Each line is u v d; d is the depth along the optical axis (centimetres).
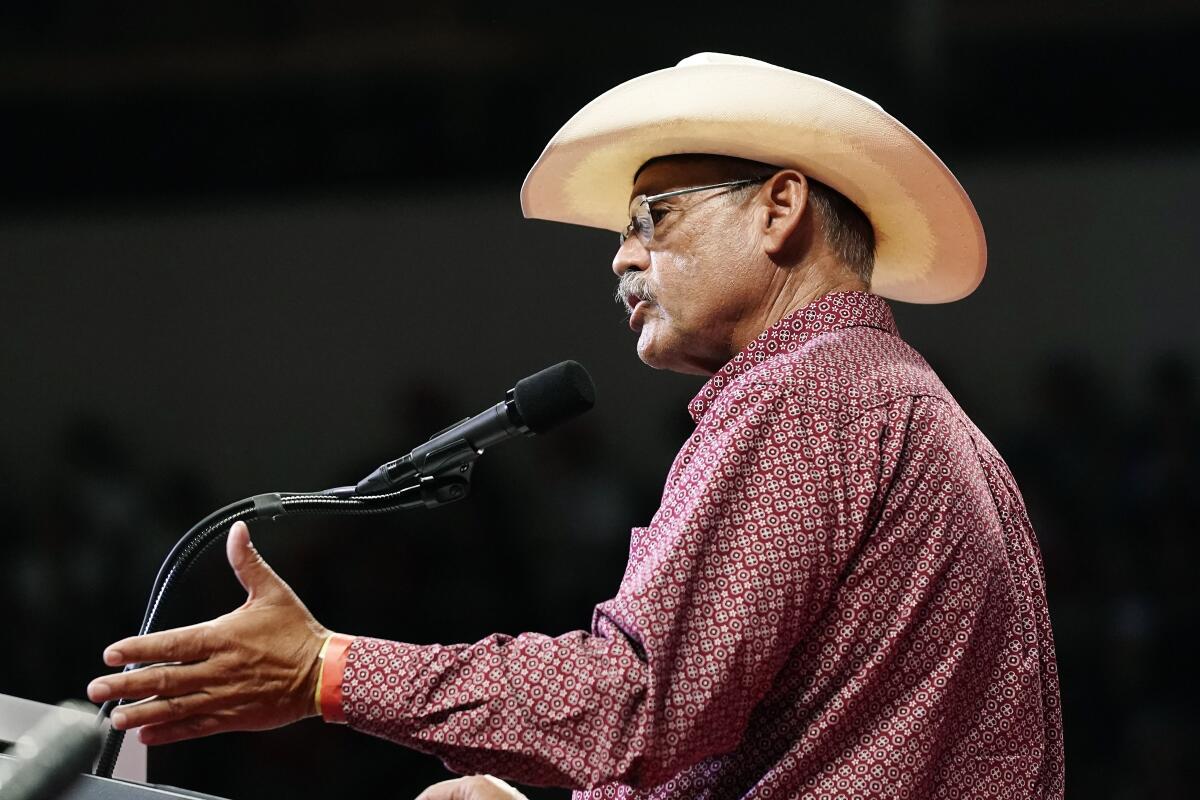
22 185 1844
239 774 1609
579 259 1680
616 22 1623
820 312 571
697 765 530
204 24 1775
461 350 1716
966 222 639
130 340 1833
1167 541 1500
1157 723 1495
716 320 590
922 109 1531
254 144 1783
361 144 1744
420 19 1705
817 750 503
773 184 587
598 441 1625
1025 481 1526
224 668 475
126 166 1812
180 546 541
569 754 470
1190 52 1498
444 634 1634
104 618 1786
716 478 497
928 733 507
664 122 589
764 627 482
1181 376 1502
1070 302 1527
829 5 1538
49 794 346
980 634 525
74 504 1823
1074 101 1520
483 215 1706
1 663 1786
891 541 512
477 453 551
